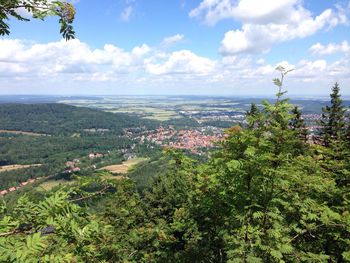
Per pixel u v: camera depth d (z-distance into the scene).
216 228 8.74
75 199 4.37
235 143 7.05
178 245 11.23
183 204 10.01
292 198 7.54
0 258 2.97
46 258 3.33
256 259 6.16
